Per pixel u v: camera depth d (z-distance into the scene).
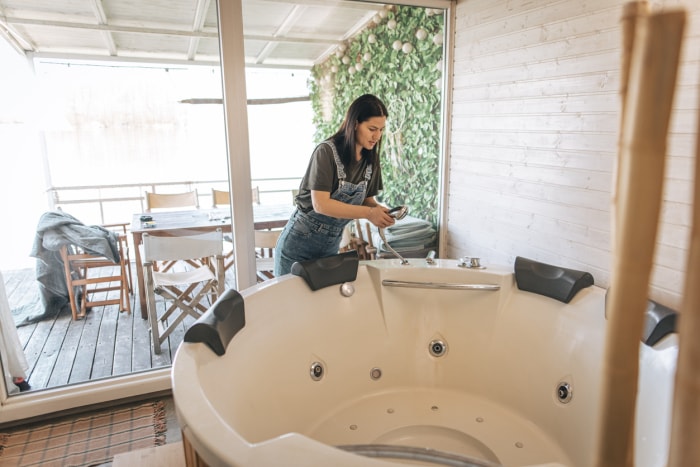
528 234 2.18
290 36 2.33
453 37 2.58
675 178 1.47
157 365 2.47
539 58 2.00
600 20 1.70
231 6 2.08
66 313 2.86
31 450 1.85
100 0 2.12
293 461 0.84
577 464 1.55
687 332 0.43
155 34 2.20
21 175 2.41
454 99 2.63
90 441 1.90
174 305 2.66
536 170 2.08
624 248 0.45
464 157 2.59
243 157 2.27
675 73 0.40
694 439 0.43
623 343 0.47
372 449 1.04
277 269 2.14
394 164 2.71
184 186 2.49
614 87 1.68
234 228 2.33
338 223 1.99
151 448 1.66
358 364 1.97
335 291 1.96
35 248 2.62
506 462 1.61
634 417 0.49
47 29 2.14
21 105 2.28
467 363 1.97
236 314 1.52
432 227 2.87
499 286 1.90
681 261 1.49
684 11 0.39
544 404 1.73
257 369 1.56
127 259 2.92
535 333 1.80
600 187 1.78
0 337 2.00
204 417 0.98
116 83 2.30
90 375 2.37
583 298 1.68
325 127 2.52
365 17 2.46
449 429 1.79
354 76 2.53
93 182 2.49
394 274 2.02
